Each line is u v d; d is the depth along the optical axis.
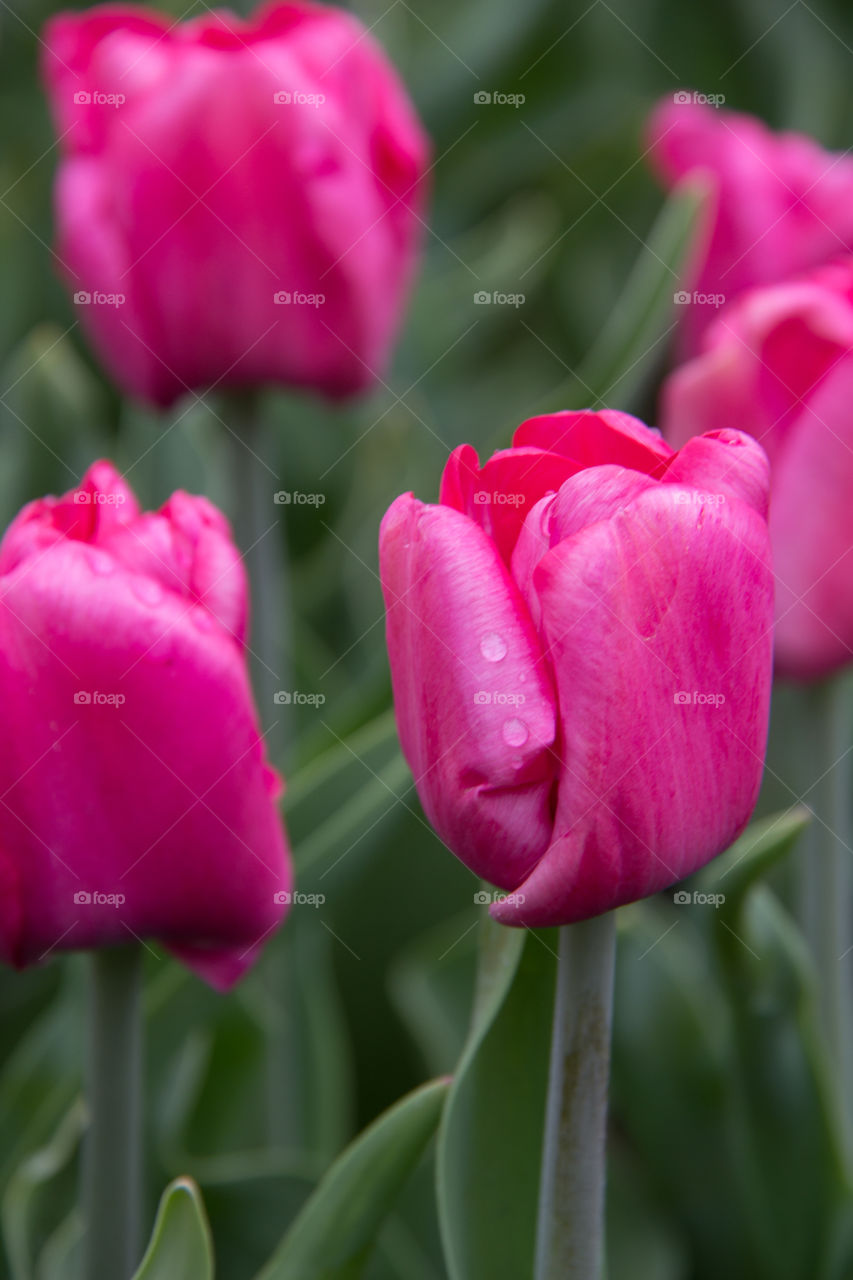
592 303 0.98
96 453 0.70
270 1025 0.61
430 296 0.84
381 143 0.62
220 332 0.61
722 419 0.59
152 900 0.50
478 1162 0.52
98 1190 0.52
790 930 0.58
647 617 0.47
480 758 0.47
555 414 0.49
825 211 0.68
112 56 0.61
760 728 0.48
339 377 0.62
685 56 1.02
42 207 0.88
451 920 0.68
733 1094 0.61
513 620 0.47
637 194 1.02
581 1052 0.49
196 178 0.60
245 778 0.49
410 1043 0.68
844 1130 0.61
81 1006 0.62
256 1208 0.59
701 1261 0.63
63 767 0.49
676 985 0.62
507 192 1.03
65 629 0.49
